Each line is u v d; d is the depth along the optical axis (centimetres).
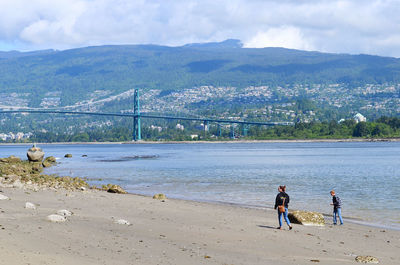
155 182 5828
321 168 8581
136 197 3744
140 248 1772
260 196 4316
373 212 3362
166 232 2164
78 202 3141
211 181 5953
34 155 9312
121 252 1684
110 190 4178
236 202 3847
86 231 2014
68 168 8694
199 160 11844
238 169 8362
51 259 1495
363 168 8531
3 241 1675
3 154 18838
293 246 1997
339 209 2800
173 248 1814
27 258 1478
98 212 2708
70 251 1631
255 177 6594
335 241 2181
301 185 5438
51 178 5181
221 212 3050
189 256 1695
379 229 2628
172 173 7406
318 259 1766
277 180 6088
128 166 9356
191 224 2450
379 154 14488
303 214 2692
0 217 2198
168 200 3691
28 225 2033
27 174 5762
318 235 2311
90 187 4806
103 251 1677
